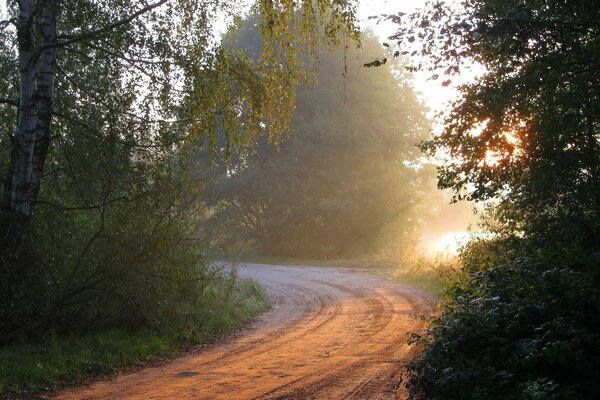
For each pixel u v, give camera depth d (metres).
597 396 5.85
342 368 9.58
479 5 8.43
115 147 11.57
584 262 7.78
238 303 18.09
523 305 7.32
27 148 10.92
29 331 11.00
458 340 7.10
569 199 11.13
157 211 12.30
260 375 9.25
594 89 9.77
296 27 11.28
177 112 11.79
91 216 12.45
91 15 11.05
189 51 11.44
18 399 7.84
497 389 6.39
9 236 10.78
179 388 8.47
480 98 9.88
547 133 10.52
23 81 10.86
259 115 11.76
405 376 8.73
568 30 7.92
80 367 9.52
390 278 28.50
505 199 12.56
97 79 12.03
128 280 11.84
